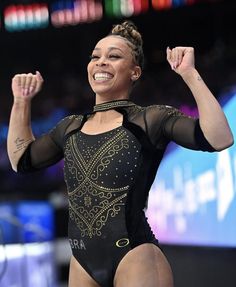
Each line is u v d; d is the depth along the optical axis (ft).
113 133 22.54
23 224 53.16
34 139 25.55
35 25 106.11
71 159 22.98
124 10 97.40
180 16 93.97
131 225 21.93
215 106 21.13
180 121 22.03
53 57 114.62
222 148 21.27
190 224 45.11
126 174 22.06
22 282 48.03
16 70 116.98
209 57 92.53
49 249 52.31
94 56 23.65
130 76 23.59
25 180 90.58
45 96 104.63
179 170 45.44
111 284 22.35
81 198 22.49
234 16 96.07
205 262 44.34
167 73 92.43
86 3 101.19
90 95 99.66
